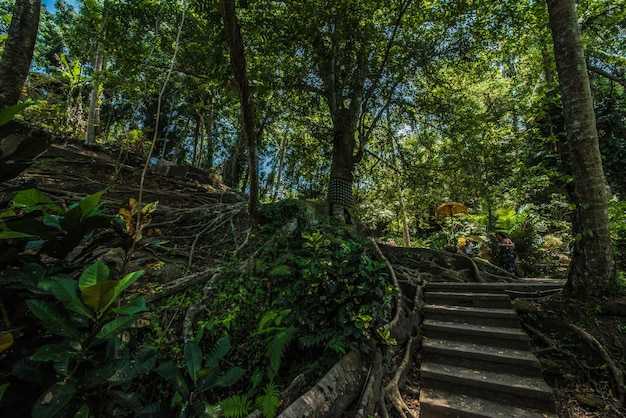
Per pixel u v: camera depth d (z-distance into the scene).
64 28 9.29
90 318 1.56
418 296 4.74
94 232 2.22
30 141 1.74
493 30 6.95
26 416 1.56
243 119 4.02
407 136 10.83
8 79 2.41
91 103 8.22
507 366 3.18
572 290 3.76
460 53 7.12
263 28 5.17
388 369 3.31
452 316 4.18
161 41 6.54
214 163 15.85
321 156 9.88
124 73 6.87
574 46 3.86
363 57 6.68
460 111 7.83
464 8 6.23
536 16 6.98
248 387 2.79
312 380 2.80
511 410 2.73
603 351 3.13
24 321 1.71
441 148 9.55
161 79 7.46
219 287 3.73
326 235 4.61
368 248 5.25
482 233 10.23
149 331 2.88
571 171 4.08
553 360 3.32
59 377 1.50
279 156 14.93
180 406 2.06
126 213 1.97
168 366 1.88
